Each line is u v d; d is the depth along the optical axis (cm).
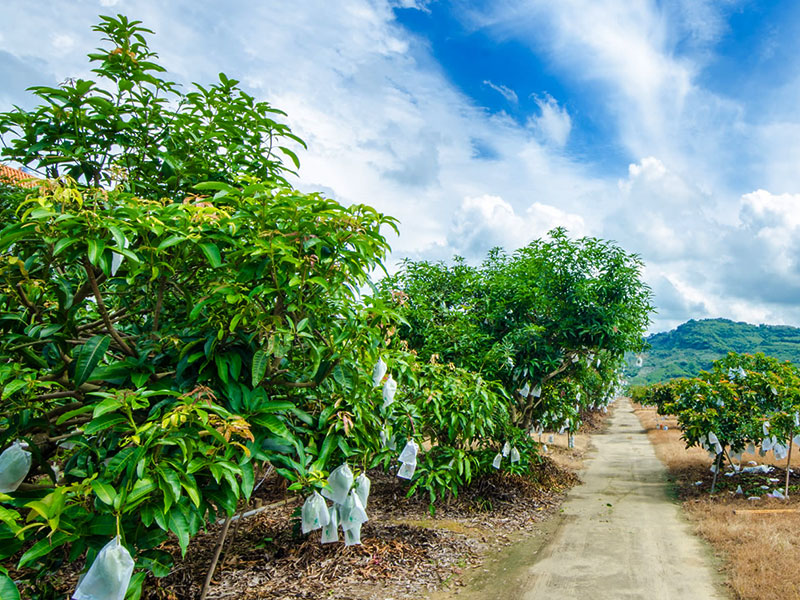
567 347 884
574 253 862
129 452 195
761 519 598
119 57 289
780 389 789
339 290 261
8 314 240
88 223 192
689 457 1130
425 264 926
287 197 232
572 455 1295
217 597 387
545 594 408
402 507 684
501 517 657
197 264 263
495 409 752
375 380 289
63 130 283
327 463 310
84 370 213
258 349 257
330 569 440
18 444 201
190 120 308
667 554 502
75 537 181
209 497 215
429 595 406
